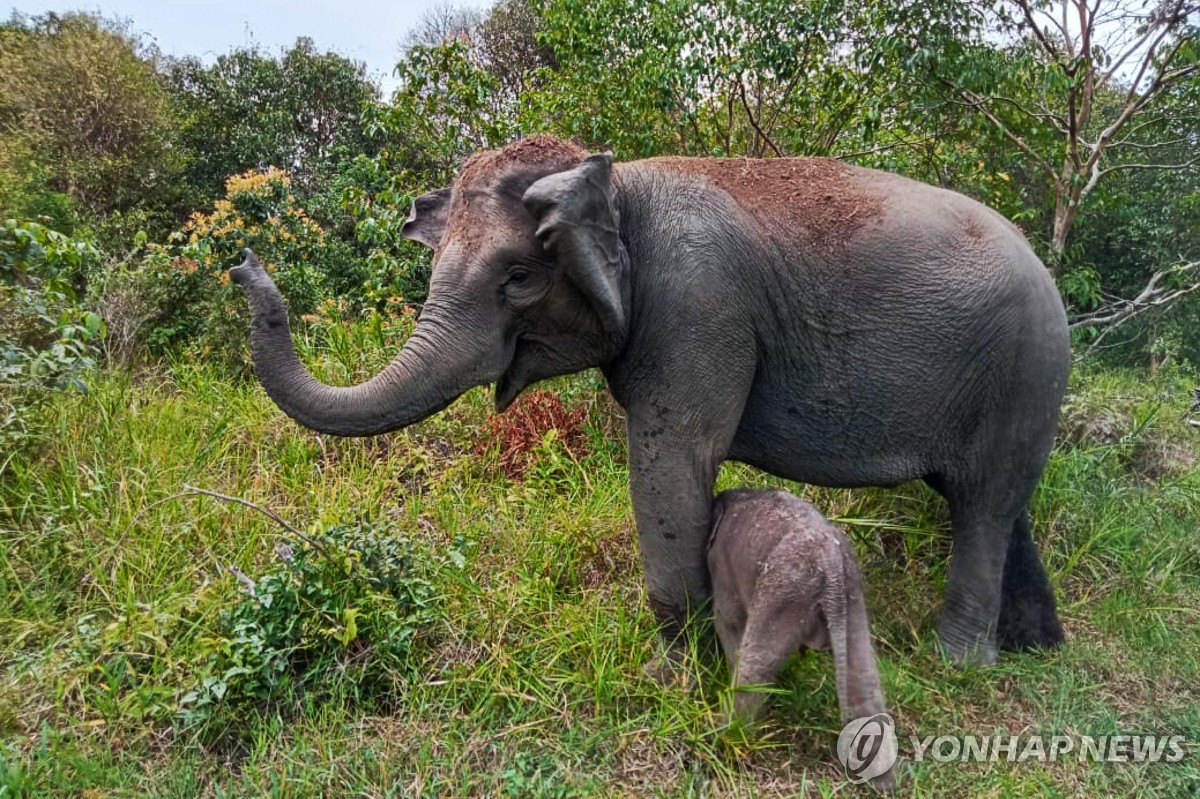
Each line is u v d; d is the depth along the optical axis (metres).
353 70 15.46
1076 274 6.59
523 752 2.78
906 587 3.88
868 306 3.02
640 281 2.93
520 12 14.47
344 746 2.82
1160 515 4.74
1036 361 3.09
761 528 2.76
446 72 6.38
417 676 3.08
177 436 4.82
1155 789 2.76
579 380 5.50
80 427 4.66
